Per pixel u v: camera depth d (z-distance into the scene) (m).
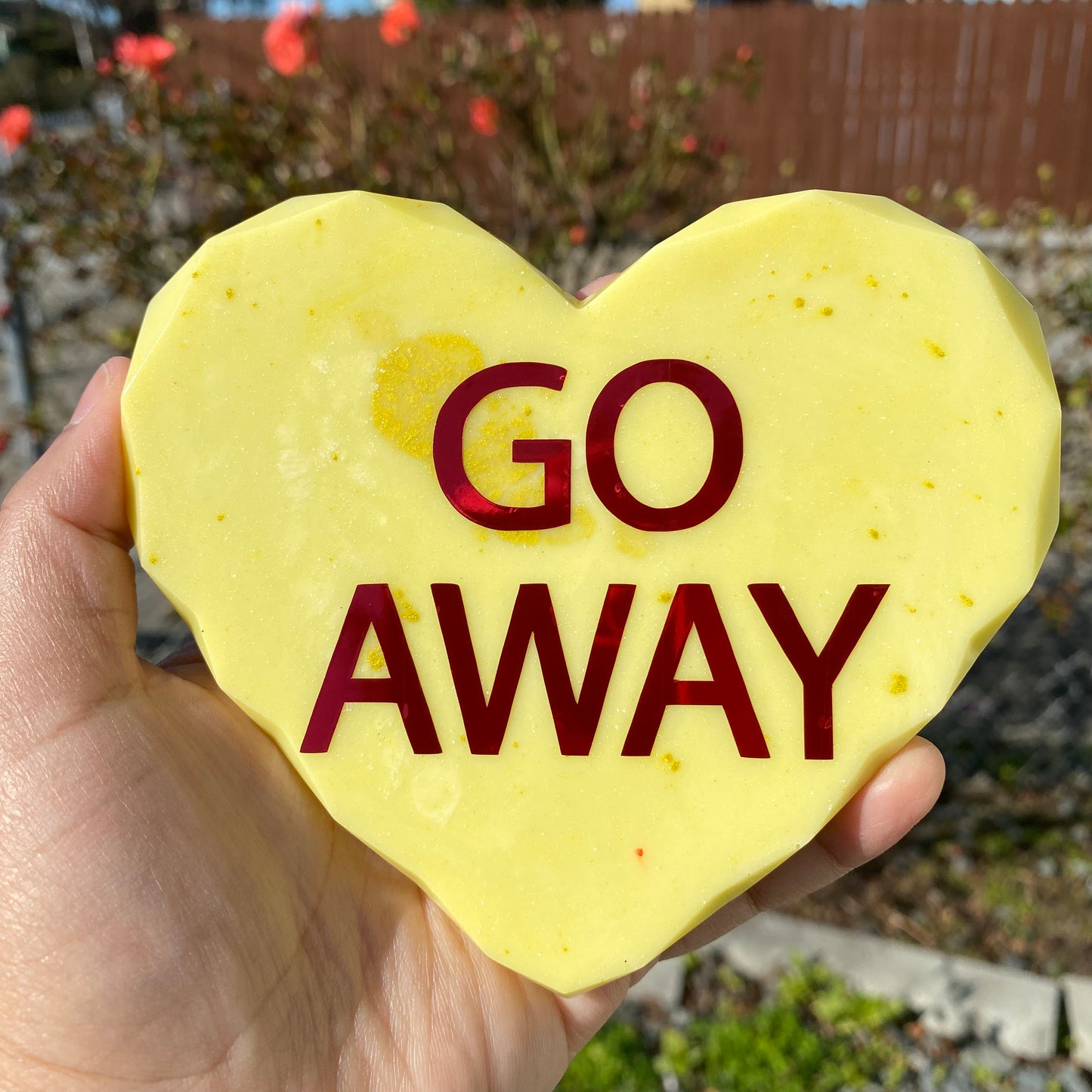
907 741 0.16
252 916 0.17
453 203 0.39
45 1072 0.16
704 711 0.16
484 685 0.16
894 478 0.16
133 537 0.18
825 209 0.16
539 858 0.16
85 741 0.16
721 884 0.16
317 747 0.16
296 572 0.16
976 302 0.16
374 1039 0.18
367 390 0.16
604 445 0.16
